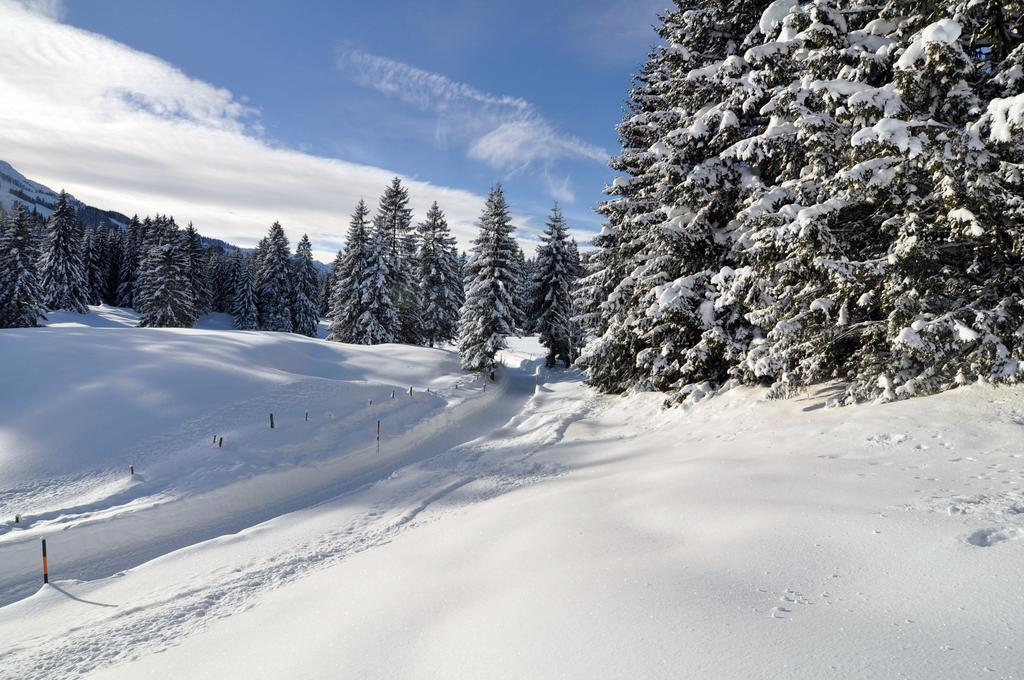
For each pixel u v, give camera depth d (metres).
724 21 15.66
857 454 7.59
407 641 4.01
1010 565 3.56
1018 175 7.81
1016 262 8.80
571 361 45.91
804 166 12.04
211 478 13.51
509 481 10.91
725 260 15.03
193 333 30.31
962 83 8.58
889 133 8.27
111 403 16.94
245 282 71.44
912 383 9.63
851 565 3.91
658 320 16.77
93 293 77.19
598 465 11.12
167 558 8.98
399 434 19.77
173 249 60.38
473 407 26.83
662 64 19.66
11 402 16.16
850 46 10.33
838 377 12.25
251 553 8.63
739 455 8.85
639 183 20.44
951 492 5.30
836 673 2.66
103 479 13.06
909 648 2.79
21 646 5.96
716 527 5.22
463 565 5.71
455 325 51.59
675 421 14.60
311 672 3.85
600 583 4.23
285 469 14.98
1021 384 8.30
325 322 90.56
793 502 5.59
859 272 9.43
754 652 2.94
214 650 4.94
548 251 43.72
